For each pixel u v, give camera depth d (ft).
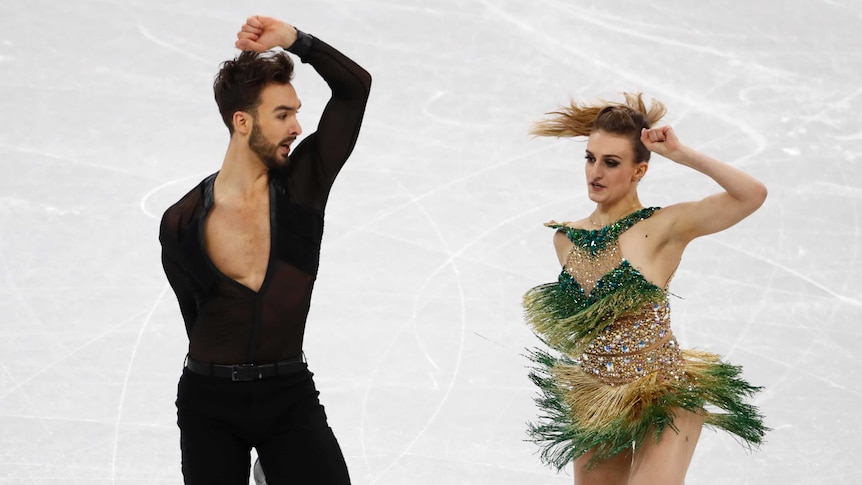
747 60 99.25
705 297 70.74
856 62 99.30
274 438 39.63
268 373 39.14
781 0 107.86
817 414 58.34
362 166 85.30
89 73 95.40
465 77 96.53
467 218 79.00
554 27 103.86
